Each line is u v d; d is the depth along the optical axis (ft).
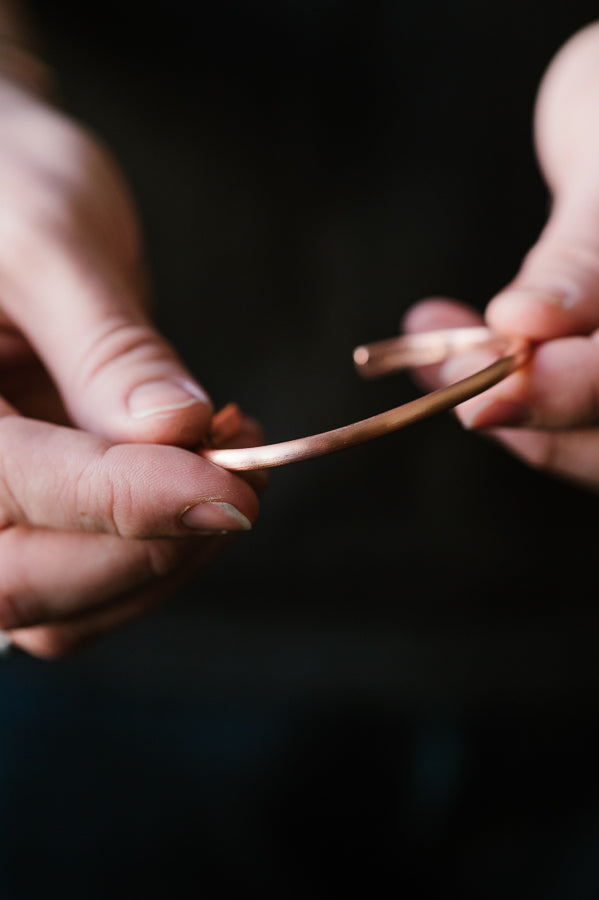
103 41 1.36
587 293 0.95
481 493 1.33
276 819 1.35
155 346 0.94
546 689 1.32
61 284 0.96
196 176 1.40
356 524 1.35
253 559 1.34
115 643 1.35
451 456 1.33
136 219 1.14
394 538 1.34
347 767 1.35
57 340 0.96
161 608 1.35
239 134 1.38
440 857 1.36
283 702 1.34
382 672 1.33
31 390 1.06
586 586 1.34
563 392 0.93
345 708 1.34
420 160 1.38
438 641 1.33
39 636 1.02
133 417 0.90
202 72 1.36
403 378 1.41
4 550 0.93
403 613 1.35
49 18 1.35
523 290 0.95
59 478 0.88
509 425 0.95
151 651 1.35
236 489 0.87
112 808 1.34
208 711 1.35
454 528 1.35
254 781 1.35
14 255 0.96
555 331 0.94
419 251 1.41
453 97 1.34
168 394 0.90
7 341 1.02
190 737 1.36
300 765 1.35
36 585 0.94
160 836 1.32
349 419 1.43
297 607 1.35
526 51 1.32
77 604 0.96
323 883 1.35
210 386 1.48
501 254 1.42
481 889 1.33
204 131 1.39
